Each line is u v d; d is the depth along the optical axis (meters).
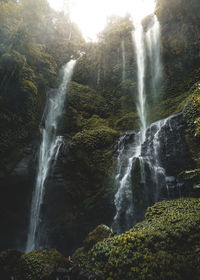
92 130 11.16
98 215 8.41
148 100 13.18
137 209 7.43
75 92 14.05
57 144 10.91
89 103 13.96
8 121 9.06
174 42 12.98
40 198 9.24
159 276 3.28
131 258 3.80
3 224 8.80
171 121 8.52
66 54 17.89
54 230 8.59
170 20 13.65
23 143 9.68
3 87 8.82
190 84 11.35
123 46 15.91
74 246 8.51
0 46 8.83
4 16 10.20
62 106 13.19
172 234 3.80
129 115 12.85
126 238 4.29
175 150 7.70
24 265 5.11
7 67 8.69
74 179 9.36
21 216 9.08
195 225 3.85
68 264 5.39
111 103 14.15
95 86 15.52
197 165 6.76
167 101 11.95
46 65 13.48
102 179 8.95
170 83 12.50
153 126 9.39
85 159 9.55
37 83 11.63
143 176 7.68
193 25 12.39
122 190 8.16
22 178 8.91
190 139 7.43
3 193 8.70
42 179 9.77
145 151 8.87
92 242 5.39
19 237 9.02
